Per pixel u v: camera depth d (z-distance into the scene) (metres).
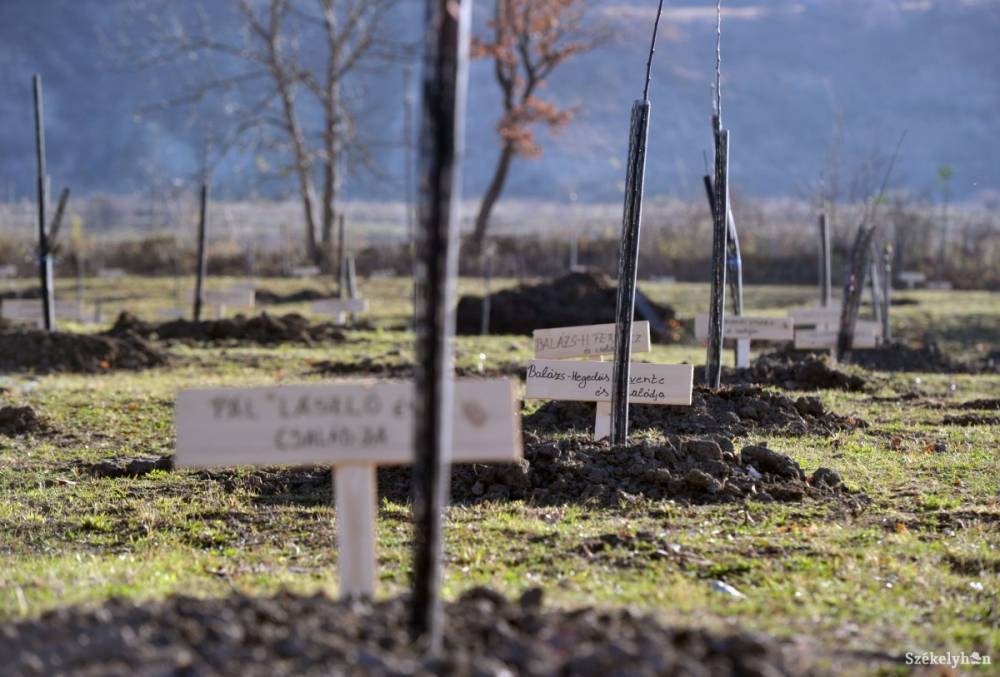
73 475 9.66
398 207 66.56
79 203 67.81
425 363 3.99
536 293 24.47
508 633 4.01
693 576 6.30
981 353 22.03
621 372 8.73
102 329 23.14
